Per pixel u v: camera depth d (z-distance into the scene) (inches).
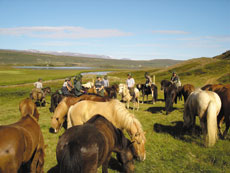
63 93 462.0
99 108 198.8
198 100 251.3
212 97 247.3
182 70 1722.4
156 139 271.9
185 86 401.1
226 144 248.2
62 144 114.3
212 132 231.9
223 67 1451.8
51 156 225.3
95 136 119.7
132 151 164.7
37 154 156.8
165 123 354.9
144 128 325.4
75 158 101.6
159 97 716.0
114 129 155.6
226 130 270.4
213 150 230.8
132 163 164.7
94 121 153.6
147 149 239.6
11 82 1331.2
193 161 208.1
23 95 780.0
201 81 1146.0
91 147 110.6
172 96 410.0
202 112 246.1
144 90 601.6
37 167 161.5
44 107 566.6
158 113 441.1
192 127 299.4
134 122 179.8
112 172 187.0
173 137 280.4
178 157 217.5
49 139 282.8
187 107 289.9
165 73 1754.4
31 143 138.7
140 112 459.5
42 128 336.8
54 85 1117.7
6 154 109.5
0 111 499.5
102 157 125.6
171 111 450.3
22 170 178.7
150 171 189.0
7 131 118.0
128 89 514.0
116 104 195.3
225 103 269.9
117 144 156.2
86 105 202.1
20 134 125.4
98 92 392.8
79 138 112.3
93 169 109.4
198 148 239.0
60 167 103.3
